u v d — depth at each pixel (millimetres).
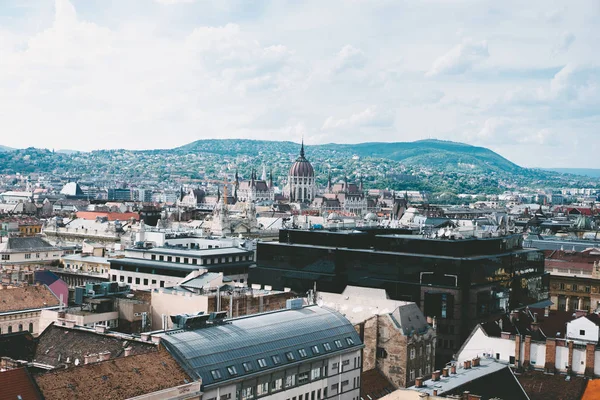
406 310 166375
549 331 160500
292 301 148000
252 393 121062
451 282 185875
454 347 184625
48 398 98562
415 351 161750
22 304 180125
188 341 118938
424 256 189625
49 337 134750
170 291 179625
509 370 137375
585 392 131500
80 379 103562
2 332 173125
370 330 161875
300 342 133000
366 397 149625
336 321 145000
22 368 100500
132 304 162250
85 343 130250
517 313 168750
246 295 172875
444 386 120438
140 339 126312
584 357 139750
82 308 163500
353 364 143375
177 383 110000
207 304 163500
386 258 193875
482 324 157250
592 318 155875
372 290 189625
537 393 134000
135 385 106438
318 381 134500
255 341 126375
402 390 116500
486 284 191625
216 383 114125
